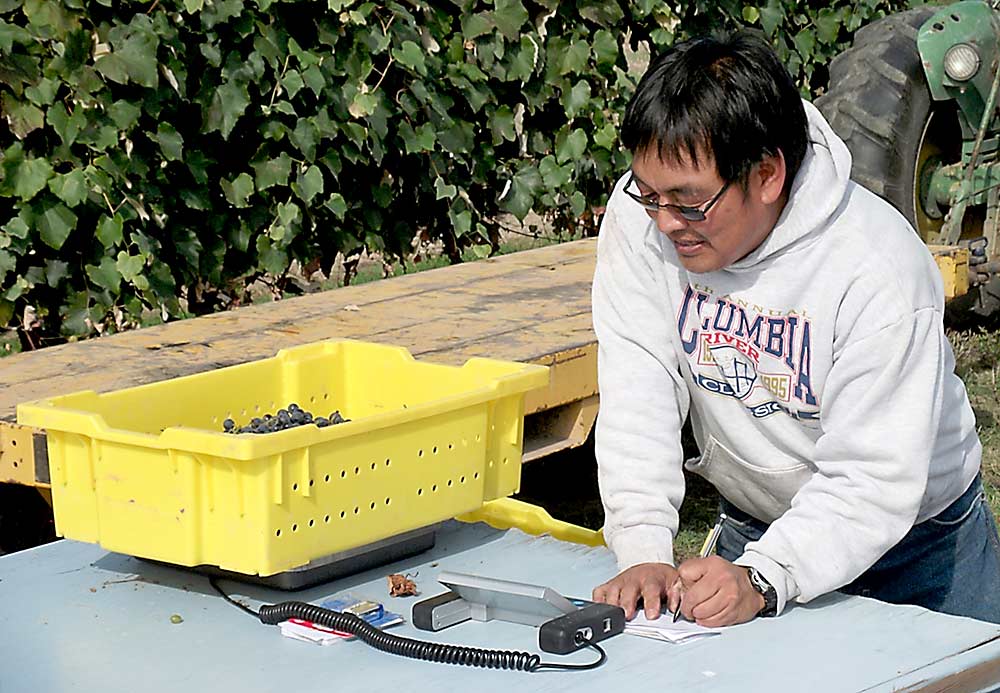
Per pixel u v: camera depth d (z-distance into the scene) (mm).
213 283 4199
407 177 4582
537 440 3215
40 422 1914
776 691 1547
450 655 1640
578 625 1670
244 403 2246
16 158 3641
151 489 1831
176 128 3975
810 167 1816
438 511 2006
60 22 3639
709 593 1729
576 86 4781
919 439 1795
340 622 1729
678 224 1763
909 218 4809
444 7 4484
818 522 1807
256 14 4023
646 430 2016
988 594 2164
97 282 3840
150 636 1754
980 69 4680
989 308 5184
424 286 3855
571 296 3686
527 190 4797
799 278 1848
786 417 1960
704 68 1708
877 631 1719
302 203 4312
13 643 1737
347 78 4250
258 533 1764
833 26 5496
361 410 2367
